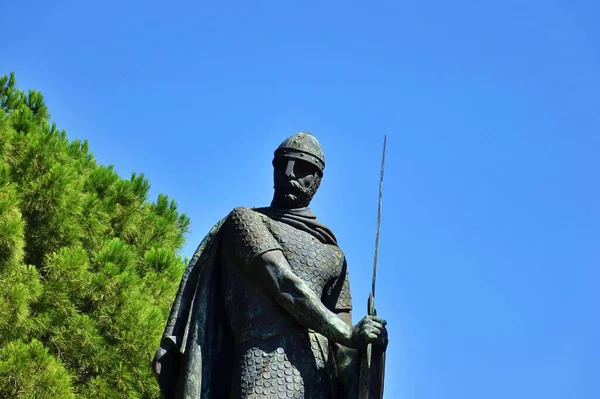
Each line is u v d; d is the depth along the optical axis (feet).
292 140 26.58
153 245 72.18
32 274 60.44
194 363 24.54
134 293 63.72
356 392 24.95
